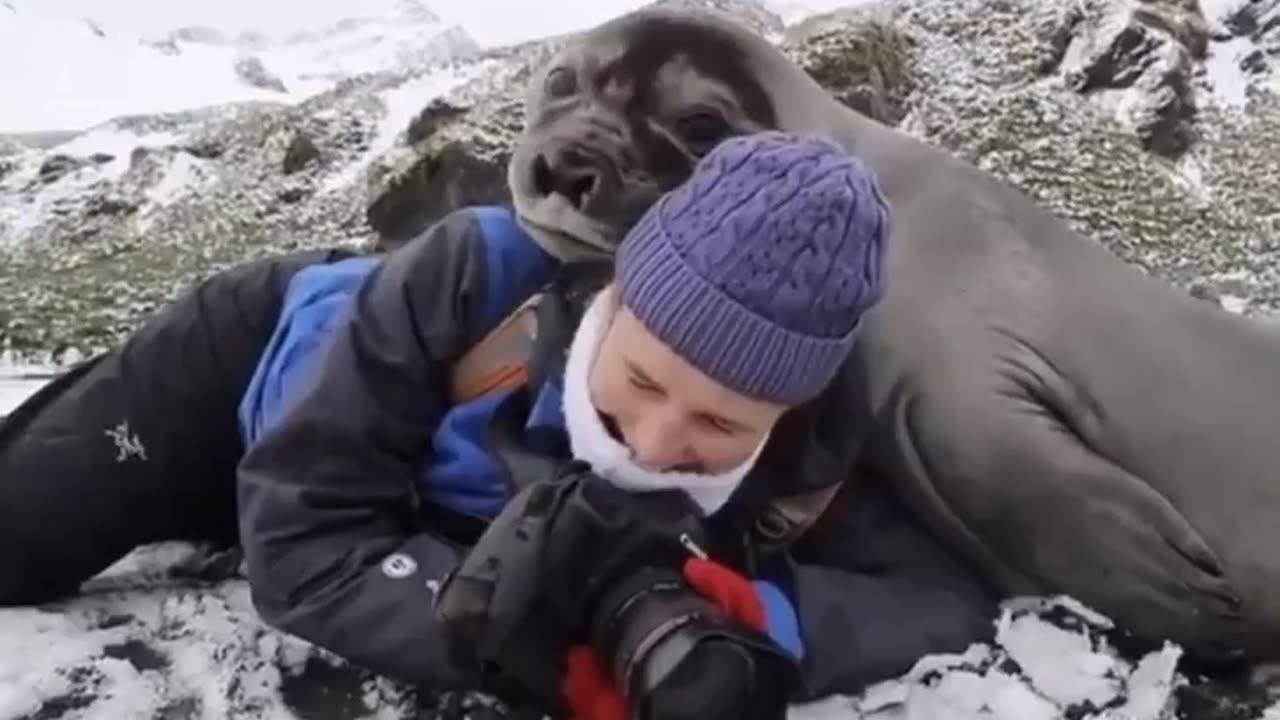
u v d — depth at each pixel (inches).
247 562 50.1
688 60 54.6
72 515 56.1
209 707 51.1
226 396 57.4
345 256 60.0
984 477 54.3
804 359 42.7
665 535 43.3
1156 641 54.4
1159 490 54.4
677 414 43.4
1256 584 53.9
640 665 40.8
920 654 52.0
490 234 51.0
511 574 43.0
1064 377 54.8
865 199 42.8
